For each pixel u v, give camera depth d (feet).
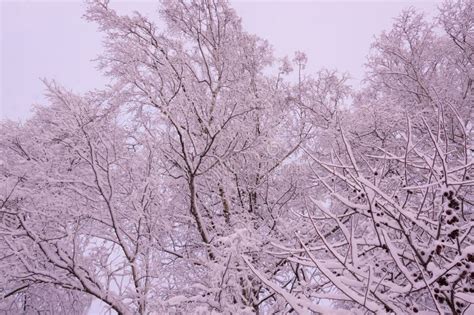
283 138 21.98
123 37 17.88
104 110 17.60
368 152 19.72
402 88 23.84
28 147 17.74
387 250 9.53
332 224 16.69
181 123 17.11
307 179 20.20
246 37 21.98
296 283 14.37
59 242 15.30
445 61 24.29
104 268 15.35
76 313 19.74
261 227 18.92
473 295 8.02
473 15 21.77
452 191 8.14
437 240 8.48
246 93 18.19
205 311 11.05
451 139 19.62
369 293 8.95
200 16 21.04
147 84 16.65
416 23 23.13
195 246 20.02
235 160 20.25
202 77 21.70
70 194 16.65
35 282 15.84
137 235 16.24
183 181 19.16
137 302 15.03
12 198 15.42
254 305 16.31
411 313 8.64
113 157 17.28
